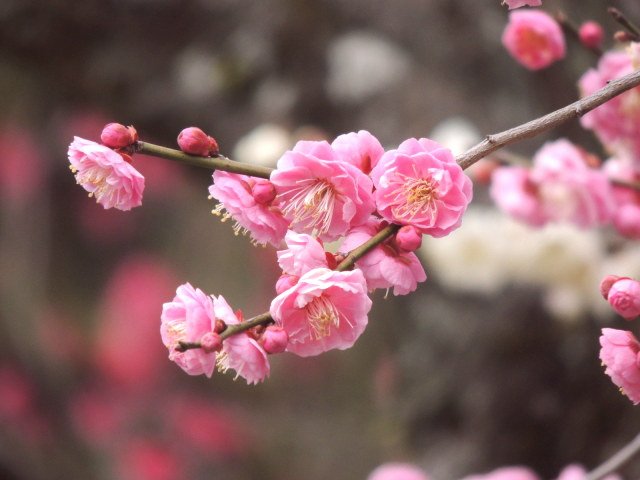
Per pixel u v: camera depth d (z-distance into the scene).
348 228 1.41
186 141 1.41
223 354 1.40
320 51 2.27
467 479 1.79
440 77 2.16
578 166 1.58
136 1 2.24
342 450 3.25
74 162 1.40
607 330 1.42
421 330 2.21
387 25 2.25
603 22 1.66
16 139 3.34
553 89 1.80
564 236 1.75
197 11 2.28
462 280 1.84
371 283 1.41
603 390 1.92
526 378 2.01
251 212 1.41
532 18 1.53
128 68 2.31
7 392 2.98
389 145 2.15
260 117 2.26
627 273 1.74
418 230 1.40
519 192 1.60
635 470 1.82
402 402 2.24
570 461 1.97
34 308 3.22
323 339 1.40
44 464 2.84
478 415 2.09
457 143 1.93
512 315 2.03
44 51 2.31
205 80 2.30
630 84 1.41
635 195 1.59
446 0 2.12
